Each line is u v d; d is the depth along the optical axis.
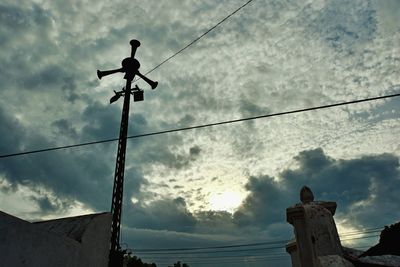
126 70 12.70
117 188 10.04
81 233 7.68
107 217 8.80
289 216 5.34
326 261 4.14
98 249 8.16
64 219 8.48
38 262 6.11
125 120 11.48
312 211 4.87
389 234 6.22
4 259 5.36
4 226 5.42
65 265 6.86
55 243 6.64
